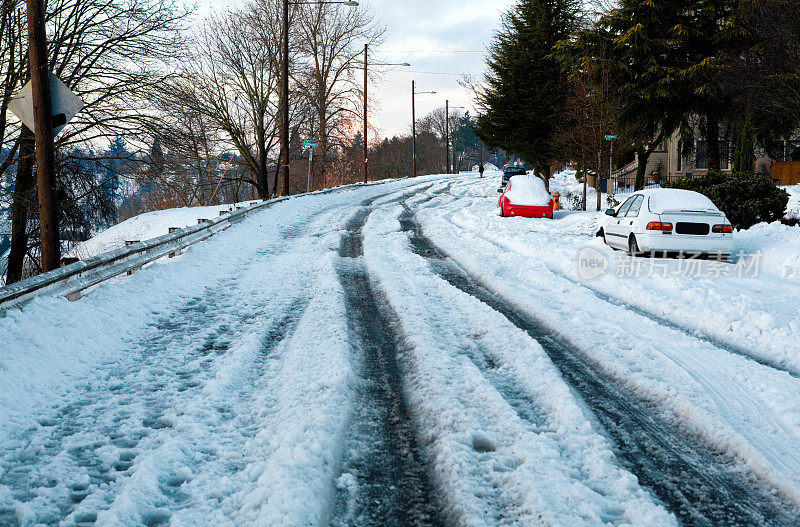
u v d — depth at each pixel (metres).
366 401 4.97
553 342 6.59
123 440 4.31
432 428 4.38
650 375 5.38
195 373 5.75
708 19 26.44
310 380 5.25
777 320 7.01
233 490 3.57
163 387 5.40
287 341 6.75
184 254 12.17
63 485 3.67
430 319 7.46
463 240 14.93
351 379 5.36
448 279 10.31
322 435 4.12
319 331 6.90
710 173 15.86
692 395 4.87
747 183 14.72
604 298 8.90
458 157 144.62
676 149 36.97
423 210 23.86
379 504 3.45
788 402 4.69
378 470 3.84
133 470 3.81
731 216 14.47
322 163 47.81
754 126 24.95
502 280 9.84
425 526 3.23
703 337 6.87
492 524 3.15
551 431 4.29
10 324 6.14
